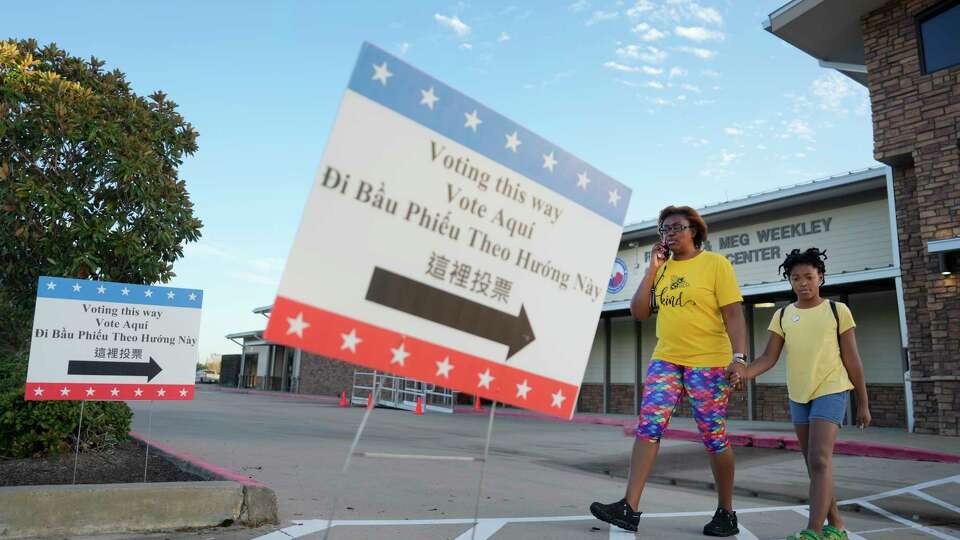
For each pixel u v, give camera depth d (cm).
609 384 2014
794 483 671
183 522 387
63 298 487
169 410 1506
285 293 217
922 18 1144
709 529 412
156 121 678
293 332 216
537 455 899
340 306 225
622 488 631
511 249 260
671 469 782
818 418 374
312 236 224
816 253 398
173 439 872
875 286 1394
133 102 664
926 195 1105
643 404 415
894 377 1389
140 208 646
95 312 496
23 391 541
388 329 232
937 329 1075
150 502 380
